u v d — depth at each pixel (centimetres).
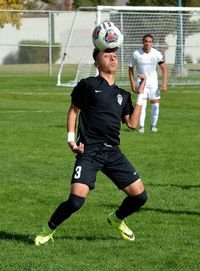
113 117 1255
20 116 3516
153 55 2992
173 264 1191
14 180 1938
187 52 6806
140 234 1389
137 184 1275
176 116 3656
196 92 5081
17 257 1220
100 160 1254
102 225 1455
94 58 1281
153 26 5822
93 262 1198
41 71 7681
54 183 1909
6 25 9788
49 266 1170
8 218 1516
